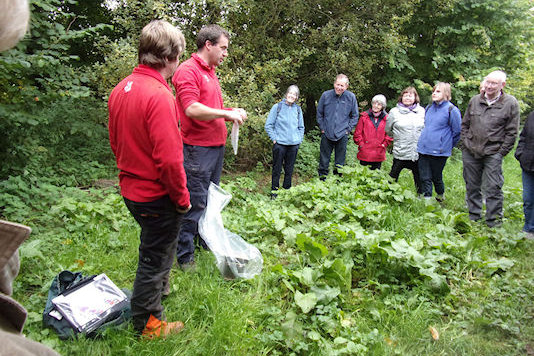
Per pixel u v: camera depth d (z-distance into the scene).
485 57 11.23
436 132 6.02
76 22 8.73
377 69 10.68
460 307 3.35
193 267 3.47
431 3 10.01
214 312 2.88
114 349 2.44
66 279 2.91
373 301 3.28
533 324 3.16
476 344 2.90
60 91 4.37
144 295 2.49
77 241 3.86
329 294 3.11
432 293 3.48
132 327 2.58
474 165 5.46
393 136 6.64
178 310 2.89
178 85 3.22
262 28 8.41
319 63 9.45
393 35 9.30
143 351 2.42
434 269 3.56
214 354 2.52
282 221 4.41
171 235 2.43
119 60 6.36
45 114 6.20
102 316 2.65
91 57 9.05
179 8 7.19
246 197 5.79
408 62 10.51
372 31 9.16
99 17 9.12
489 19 10.57
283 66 7.91
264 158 8.30
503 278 3.79
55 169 6.30
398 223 4.90
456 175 8.76
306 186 5.68
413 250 3.69
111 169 6.94
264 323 2.92
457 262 4.02
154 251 2.44
